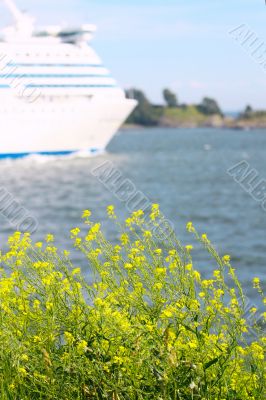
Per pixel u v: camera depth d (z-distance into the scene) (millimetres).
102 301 4785
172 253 5066
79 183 69188
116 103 80938
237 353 4789
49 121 79125
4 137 78000
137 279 5020
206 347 4656
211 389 4523
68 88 78500
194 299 4871
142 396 4551
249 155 121812
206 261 29375
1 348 4738
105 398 4562
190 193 64688
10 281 5023
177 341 4652
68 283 4984
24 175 75688
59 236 39344
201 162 106625
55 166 80938
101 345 4633
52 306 4812
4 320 4855
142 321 4844
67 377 4625
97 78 80438
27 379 4777
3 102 76938
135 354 4516
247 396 4660
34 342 4762
